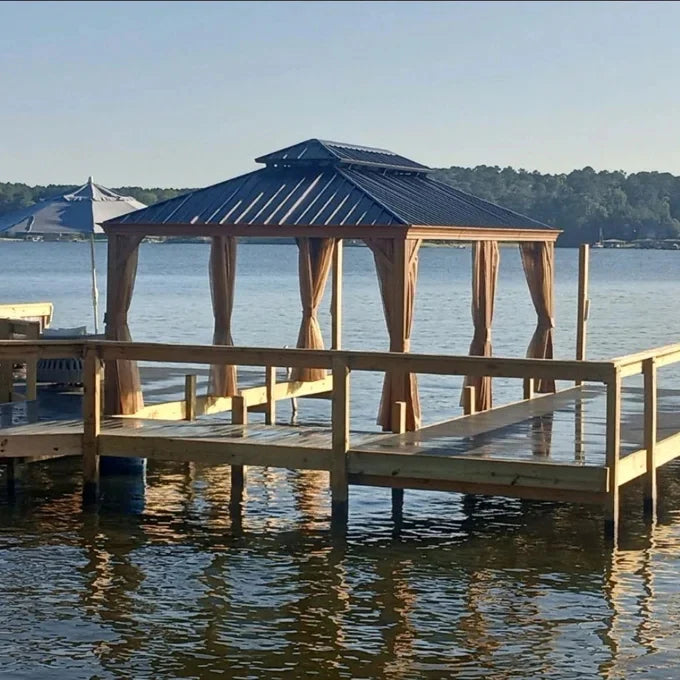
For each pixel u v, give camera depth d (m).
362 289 69.62
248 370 21.92
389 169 19.97
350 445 13.91
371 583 11.91
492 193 123.62
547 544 13.23
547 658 10.05
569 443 14.19
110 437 14.34
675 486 15.91
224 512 14.54
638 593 11.62
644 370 13.69
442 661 9.98
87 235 23.86
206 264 121.81
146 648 10.21
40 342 14.04
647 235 123.94
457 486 13.20
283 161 18.86
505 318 47.47
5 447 14.10
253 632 10.58
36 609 11.09
